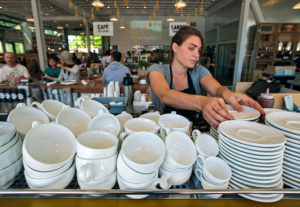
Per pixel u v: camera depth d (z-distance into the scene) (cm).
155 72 125
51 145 55
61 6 780
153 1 871
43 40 496
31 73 650
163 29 1273
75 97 248
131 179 47
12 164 54
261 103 113
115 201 49
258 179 51
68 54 579
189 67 122
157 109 130
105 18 1273
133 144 53
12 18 1065
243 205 49
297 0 566
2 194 49
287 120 70
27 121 74
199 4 952
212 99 75
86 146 49
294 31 572
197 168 58
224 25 867
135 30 1284
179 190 47
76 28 1594
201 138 63
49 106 85
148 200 49
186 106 84
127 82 197
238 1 718
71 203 48
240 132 59
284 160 56
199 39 117
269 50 588
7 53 346
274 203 49
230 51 798
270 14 577
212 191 47
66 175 51
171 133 59
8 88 253
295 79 414
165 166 52
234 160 53
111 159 49
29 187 51
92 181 48
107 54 702
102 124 66
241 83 182
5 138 52
